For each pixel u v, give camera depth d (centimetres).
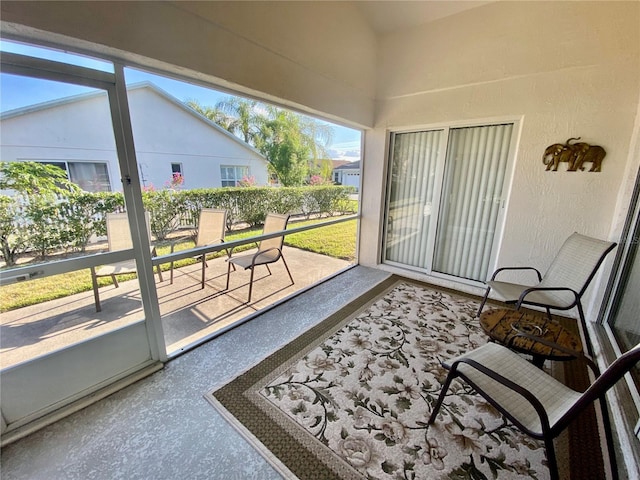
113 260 164
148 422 149
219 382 178
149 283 181
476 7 266
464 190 319
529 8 242
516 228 281
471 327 245
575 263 219
